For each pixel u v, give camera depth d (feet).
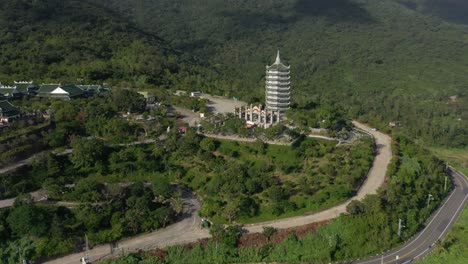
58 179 558.15
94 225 499.10
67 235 493.77
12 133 646.33
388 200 574.97
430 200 643.04
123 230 504.02
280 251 500.33
